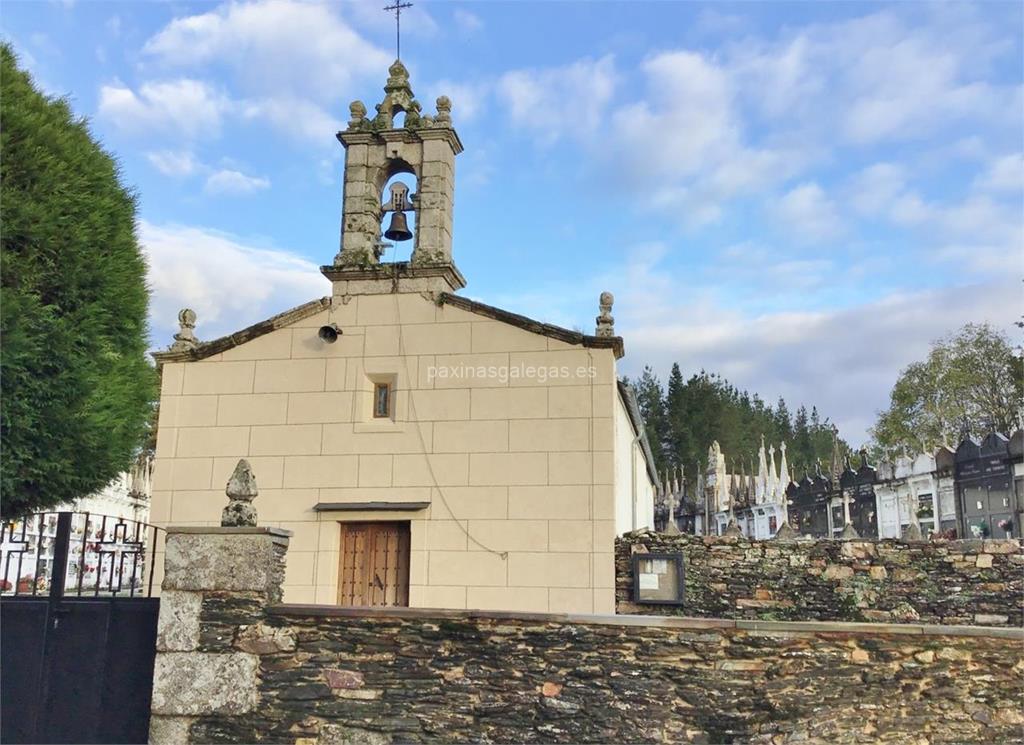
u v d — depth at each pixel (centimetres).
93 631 889
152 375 1173
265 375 1397
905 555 1347
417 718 808
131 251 1088
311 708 817
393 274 1391
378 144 1459
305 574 1312
